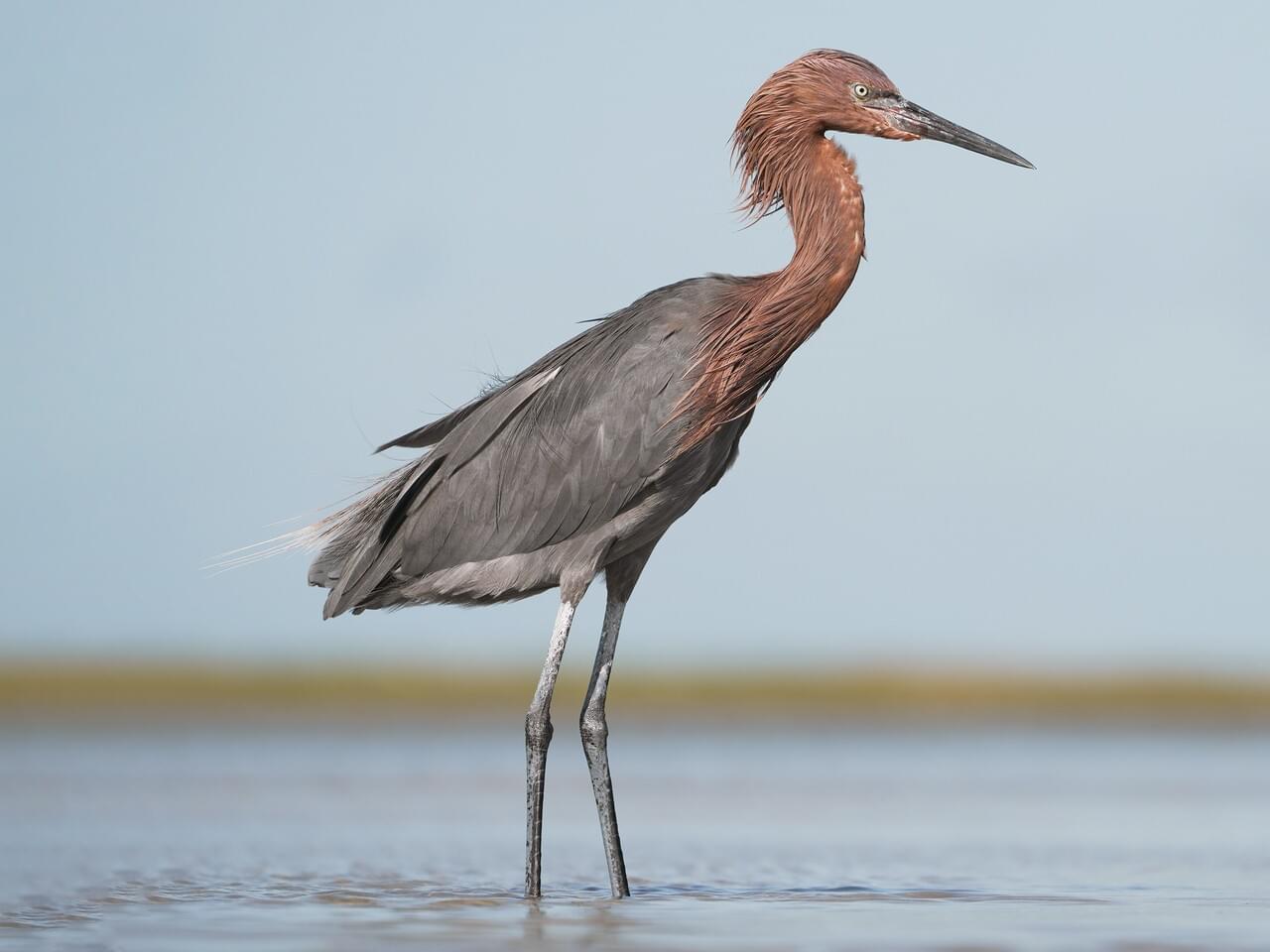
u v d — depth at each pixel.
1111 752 33.09
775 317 13.49
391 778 25.89
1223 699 47.34
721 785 25.12
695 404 13.37
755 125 14.31
